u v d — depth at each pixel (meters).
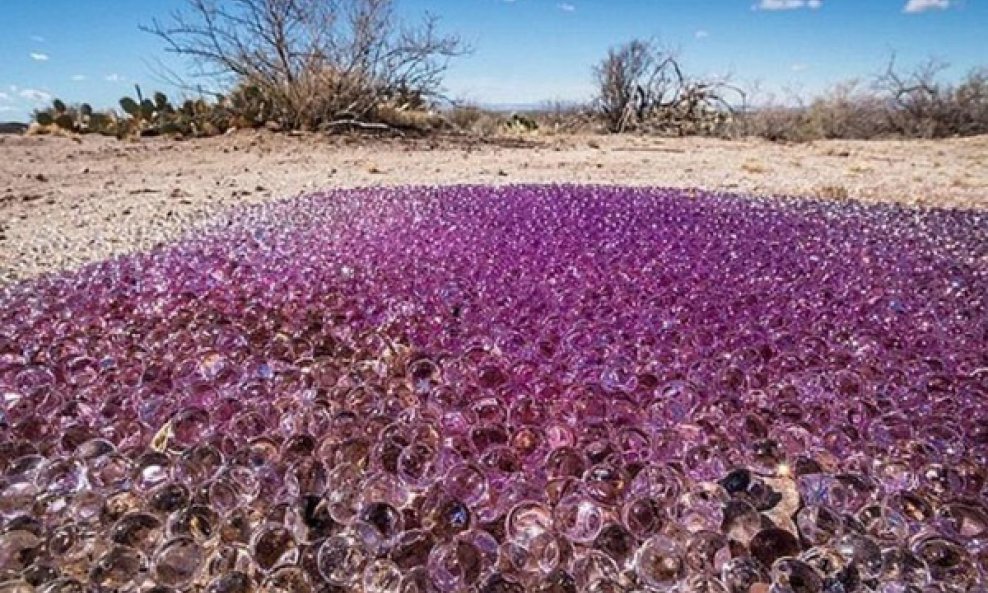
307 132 8.72
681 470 1.26
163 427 1.40
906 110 12.27
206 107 8.89
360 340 1.74
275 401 1.46
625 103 13.12
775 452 1.31
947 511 1.12
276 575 1.02
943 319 1.87
